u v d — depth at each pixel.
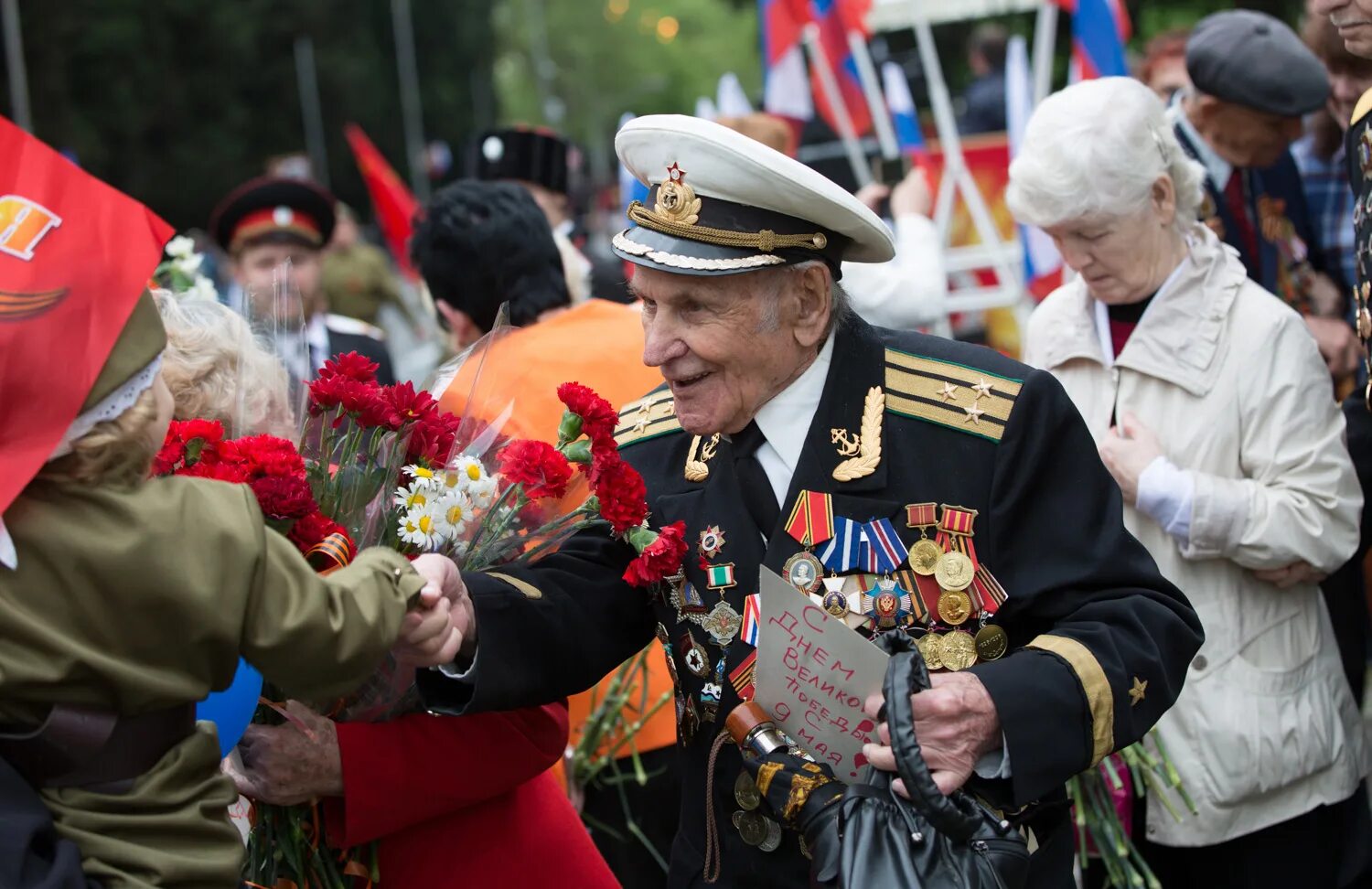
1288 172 4.49
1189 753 3.34
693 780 2.53
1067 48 16.14
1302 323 3.39
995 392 2.44
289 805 2.53
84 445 1.91
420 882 2.65
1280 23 4.20
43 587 1.92
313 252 6.21
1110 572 2.39
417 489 2.44
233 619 1.97
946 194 6.14
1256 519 3.23
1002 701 2.23
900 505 2.41
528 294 3.61
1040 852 2.43
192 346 2.48
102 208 1.93
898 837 2.17
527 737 2.64
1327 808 3.46
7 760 1.96
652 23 61.81
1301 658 3.39
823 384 2.46
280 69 32.84
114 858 1.96
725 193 2.29
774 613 2.29
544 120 52.03
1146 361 3.39
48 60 27.70
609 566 2.63
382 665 2.47
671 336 2.33
